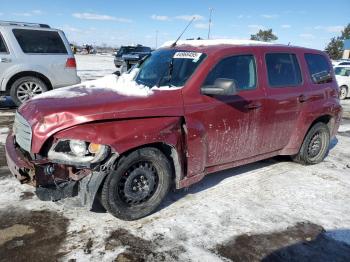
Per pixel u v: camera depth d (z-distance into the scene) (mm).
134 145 3512
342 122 10070
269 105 4785
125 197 3682
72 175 3463
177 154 3889
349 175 5582
